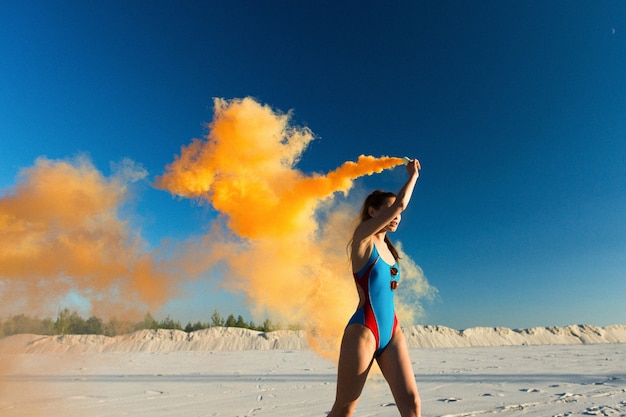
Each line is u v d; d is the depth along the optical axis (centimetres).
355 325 266
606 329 7400
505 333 6506
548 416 653
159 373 1664
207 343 4756
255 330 5853
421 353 3581
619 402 793
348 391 263
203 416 688
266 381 1316
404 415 261
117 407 788
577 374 1441
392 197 294
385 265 279
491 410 713
